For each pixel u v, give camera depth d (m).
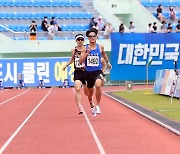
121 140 11.42
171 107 20.28
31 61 39.78
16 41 40.53
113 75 41.25
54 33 41.69
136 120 15.92
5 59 39.34
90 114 18.19
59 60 40.19
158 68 42.09
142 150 9.87
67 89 37.22
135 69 41.69
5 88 39.28
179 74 26.48
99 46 16.27
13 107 21.80
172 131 12.77
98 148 10.20
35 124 15.03
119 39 41.31
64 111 19.55
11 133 12.94
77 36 16.27
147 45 41.78
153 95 28.95
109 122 15.39
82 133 12.77
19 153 9.65
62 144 10.87
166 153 9.42
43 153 9.64
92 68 16.19
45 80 39.94
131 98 26.38
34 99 26.94
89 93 16.91
